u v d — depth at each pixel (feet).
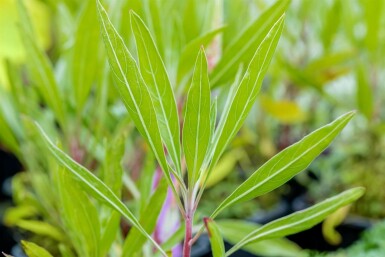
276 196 2.68
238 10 1.97
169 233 1.42
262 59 0.91
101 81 1.51
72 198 1.10
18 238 2.06
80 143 1.65
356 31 2.70
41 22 2.55
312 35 2.84
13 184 1.98
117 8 1.40
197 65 0.91
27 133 1.59
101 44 1.46
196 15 1.56
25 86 1.98
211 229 0.93
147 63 0.94
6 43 2.34
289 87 2.81
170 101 0.96
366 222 2.30
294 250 1.65
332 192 2.63
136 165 2.00
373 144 2.54
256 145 2.92
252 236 1.05
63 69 1.83
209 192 2.57
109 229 1.14
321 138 0.94
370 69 2.53
